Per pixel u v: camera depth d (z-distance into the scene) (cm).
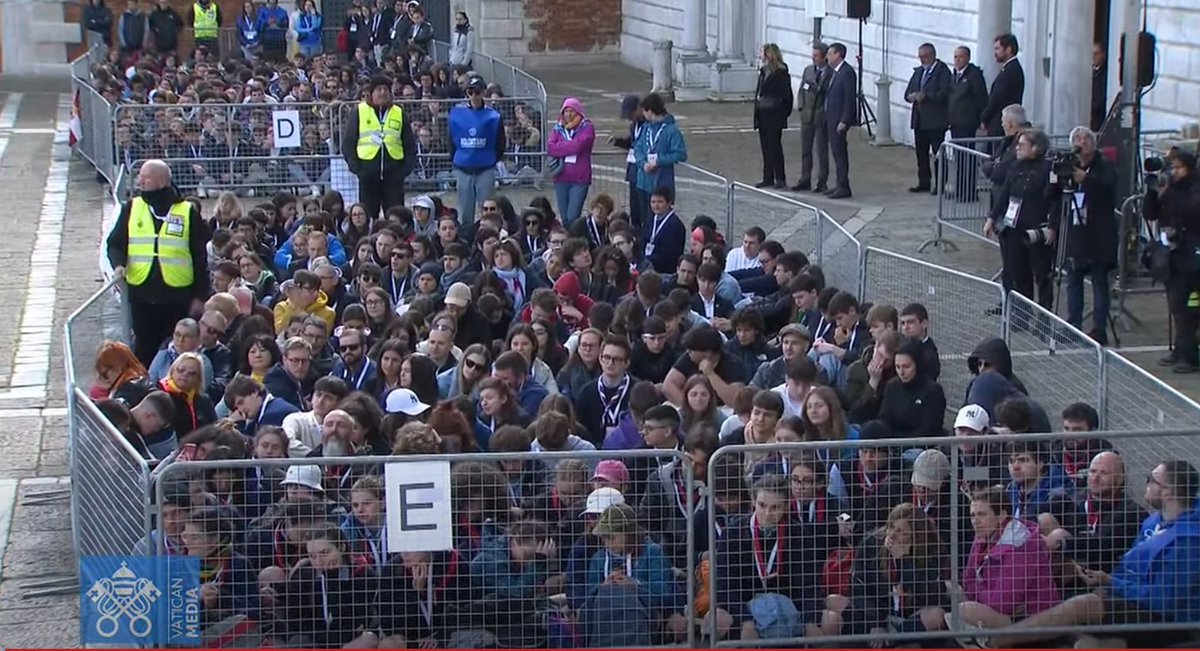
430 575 3173
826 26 11544
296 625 3183
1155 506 3256
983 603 3247
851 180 9025
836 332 4753
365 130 7656
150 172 5219
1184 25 7275
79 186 9319
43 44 15100
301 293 5162
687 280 5394
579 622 3225
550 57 15962
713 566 3216
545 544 3209
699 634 3275
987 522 3238
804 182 8706
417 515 3150
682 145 7281
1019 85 7850
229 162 8831
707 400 3916
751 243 5850
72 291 6900
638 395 3938
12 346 6059
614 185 8412
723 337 4688
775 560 3253
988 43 8656
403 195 7925
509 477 3216
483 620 3203
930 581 3253
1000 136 7544
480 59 11750
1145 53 6234
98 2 14588
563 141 7625
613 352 4191
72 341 4278
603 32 16075
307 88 9962
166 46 13625
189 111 8781
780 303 5225
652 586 3238
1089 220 5488
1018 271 5741
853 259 5494
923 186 8581
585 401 4228
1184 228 5219
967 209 7088
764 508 3225
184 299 5281
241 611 3192
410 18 12962
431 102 8950
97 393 4234
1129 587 3244
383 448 3753
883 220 7850
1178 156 5212
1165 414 3812
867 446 3219
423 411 3922
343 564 3166
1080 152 5478
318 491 3164
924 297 5031
